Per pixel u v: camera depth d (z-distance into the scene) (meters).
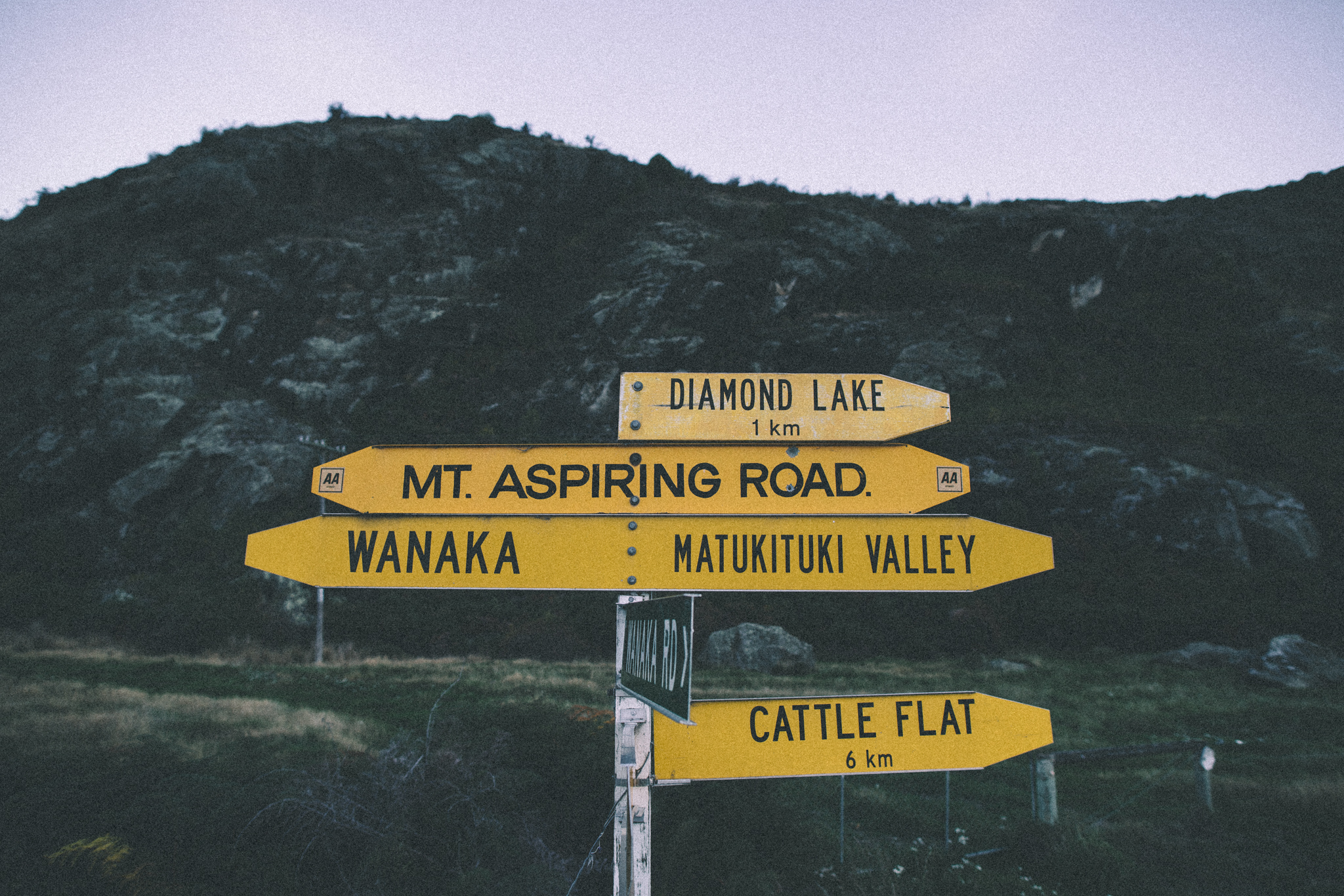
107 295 37.22
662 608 2.05
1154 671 25.41
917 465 2.73
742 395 2.80
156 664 21.69
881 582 2.62
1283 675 24.03
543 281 44.00
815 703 3.12
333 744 11.03
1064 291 47.91
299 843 6.57
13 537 29.97
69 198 50.78
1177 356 44.44
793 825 7.34
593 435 36.41
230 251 38.81
